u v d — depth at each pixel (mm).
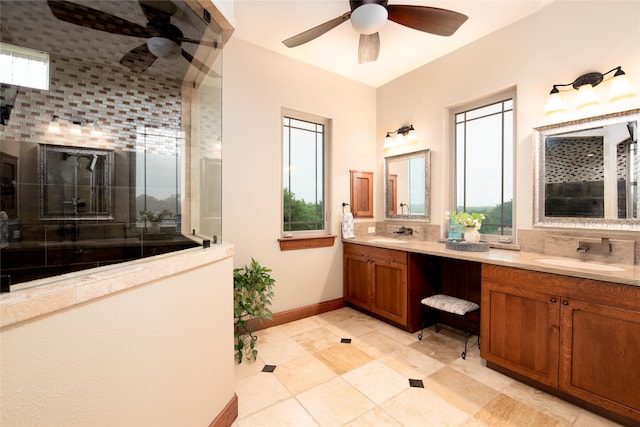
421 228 3191
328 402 1726
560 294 1686
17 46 1799
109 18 1771
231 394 1619
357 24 1957
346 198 3514
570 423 1539
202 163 1928
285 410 1663
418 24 2025
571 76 2109
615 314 1481
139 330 1052
